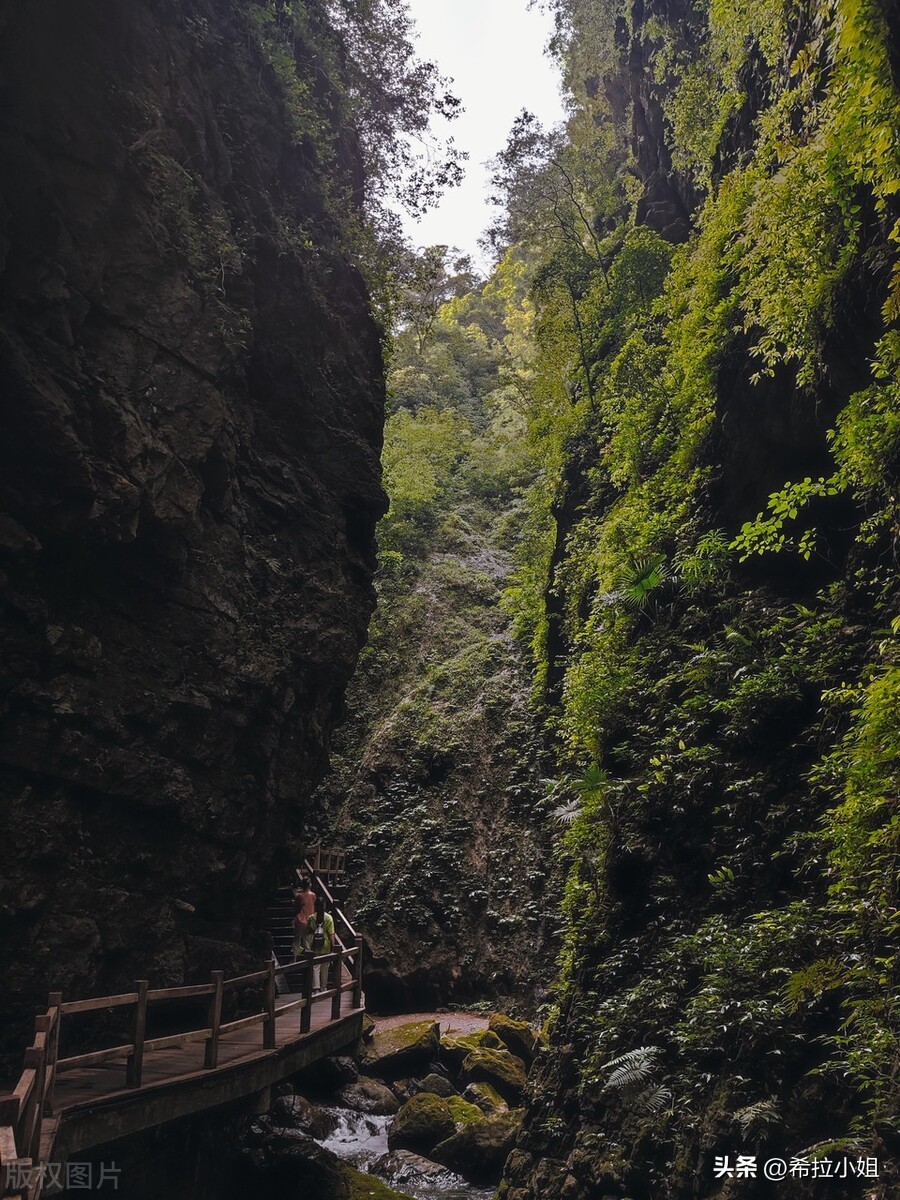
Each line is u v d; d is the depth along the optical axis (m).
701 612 11.16
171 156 10.82
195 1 12.12
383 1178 12.13
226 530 11.35
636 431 14.56
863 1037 6.18
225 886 10.79
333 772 25.91
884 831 6.70
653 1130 7.90
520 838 22.42
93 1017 8.64
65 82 9.22
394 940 21.47
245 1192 10.77
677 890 9.69
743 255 11.35
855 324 8.76
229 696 10.70
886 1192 5.49
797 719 9.15
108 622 9.48
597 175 21.38
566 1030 10.70
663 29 17.94
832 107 8.23
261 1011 11.61
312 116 14.04
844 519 9.77
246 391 12.22
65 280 9.08
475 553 31.97
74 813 8.71
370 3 16.06
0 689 8.12
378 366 15.78
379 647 28.80
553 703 19.66
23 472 8.47
